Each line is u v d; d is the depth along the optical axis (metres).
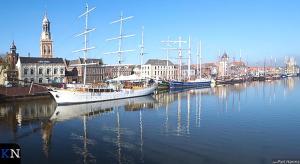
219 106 64.38
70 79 153.62
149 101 78.75
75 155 29.66
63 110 63.19
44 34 165.75
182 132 38.53
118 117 52.03
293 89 114.69
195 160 27.42
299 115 50.69
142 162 27.23
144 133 38.38
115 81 100.38
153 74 197.38
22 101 79.94
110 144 33.38
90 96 77.50
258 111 55.97
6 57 134.75
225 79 178.12
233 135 36.53
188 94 100.00
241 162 26.80
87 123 46.66
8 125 45.69
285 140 33.94
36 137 37.44
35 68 131.00
